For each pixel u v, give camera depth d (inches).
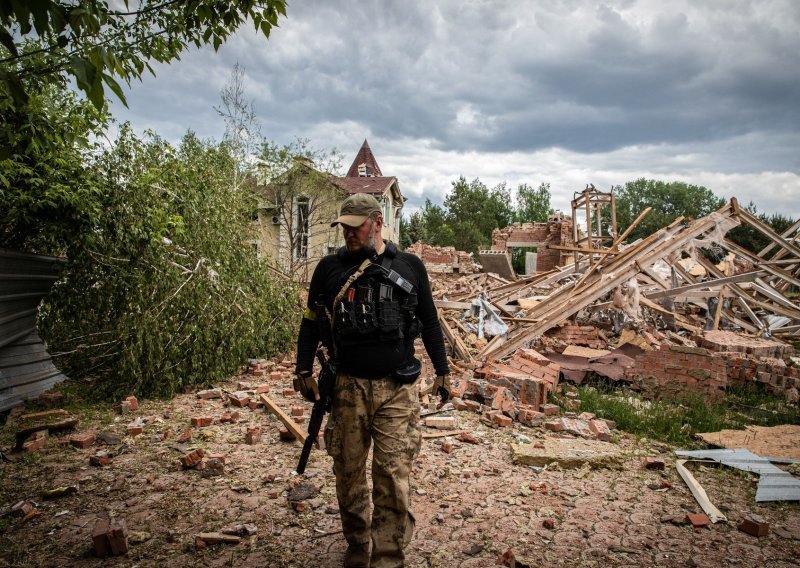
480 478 153.6
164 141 274.5
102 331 254.5
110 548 107.7
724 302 501.4
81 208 219.9
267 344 319.3
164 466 154.9
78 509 128.0
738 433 198.5
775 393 274.1
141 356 231.3
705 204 2935.5
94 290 243.4
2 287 206.5
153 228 246.7
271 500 134.2
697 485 147.6
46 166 209.9
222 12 135.0
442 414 217.2
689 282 508.4
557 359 323.6
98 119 225.3
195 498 134.6
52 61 136.8
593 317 430.9
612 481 153.5
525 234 1111.6
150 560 106.7
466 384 245.3
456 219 2082.9
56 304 241.9
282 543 113.8
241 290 282.4
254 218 372.8
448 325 379.2
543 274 558.9
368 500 102.5
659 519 129.9
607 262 423.5
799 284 442.3
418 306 104.7
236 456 164.1
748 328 477.4
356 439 97.8
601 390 270.1
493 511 132.2
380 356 96.0
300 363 105.2
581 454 167.0
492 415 208.7
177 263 263.4
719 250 627.2
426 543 115.6
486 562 108.4
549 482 151.6
